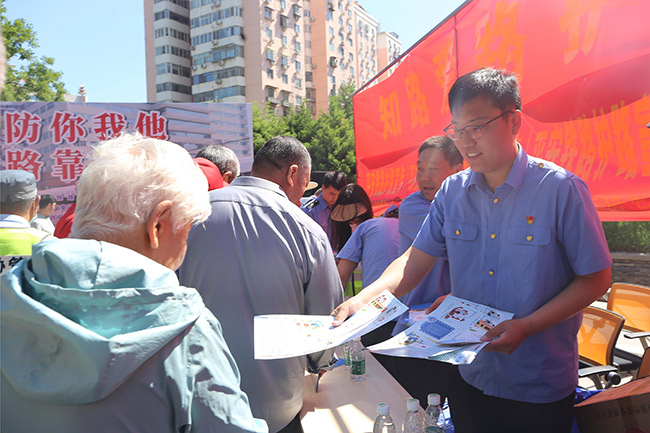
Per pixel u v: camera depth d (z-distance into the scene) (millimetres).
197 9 46531
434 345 1085
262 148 1674
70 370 583
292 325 1195
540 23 2168
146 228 727
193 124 6652
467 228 1360
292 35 47781
